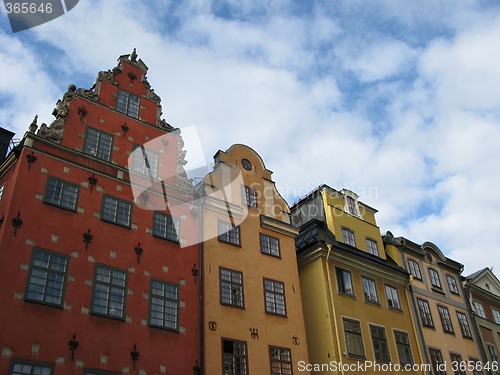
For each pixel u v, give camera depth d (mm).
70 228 17500
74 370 15312
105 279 17453
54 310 15766
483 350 32438
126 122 21641
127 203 19547
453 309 32625
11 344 14500
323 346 23328
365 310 25734
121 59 23297
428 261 33375
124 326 17047
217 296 20547
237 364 19641
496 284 39469
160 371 17156
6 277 15305
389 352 25422
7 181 18000
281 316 22375
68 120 19875
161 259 19391
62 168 18469
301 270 26172
